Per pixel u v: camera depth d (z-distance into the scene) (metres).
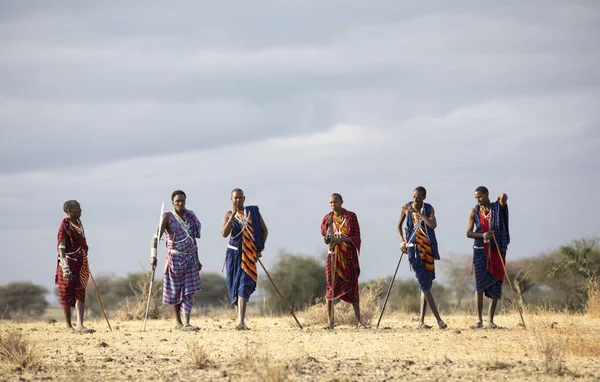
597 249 66.81
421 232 27.52
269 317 38.50
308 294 82.88
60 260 28.31
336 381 15.61
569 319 31.16
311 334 25.16
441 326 27.22
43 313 116.56
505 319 32.03
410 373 16.66
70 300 28.48
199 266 28.81
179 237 28.31
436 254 27.55
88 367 18.22
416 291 80.12
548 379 15.80
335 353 20.09
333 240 27.81
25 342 20.02
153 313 40.09
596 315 32.81
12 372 17.53
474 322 30.34
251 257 27.80
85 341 24.22
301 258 85.12
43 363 18.98
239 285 27.73
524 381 15.62
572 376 16.11
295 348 21.11
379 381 15.64
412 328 27.73
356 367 17.56
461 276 81.50
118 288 103.25
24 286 117.25
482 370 17.00
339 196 28.02
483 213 27.08
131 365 18.50
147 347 22.36
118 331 28.25
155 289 41.19
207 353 20.33
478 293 27.05
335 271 27.92
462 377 16.11
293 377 15.91
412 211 27.50
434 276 27.52
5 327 30.83
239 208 27.91
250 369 16.42
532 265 70.31
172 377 16.58
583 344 20.47
